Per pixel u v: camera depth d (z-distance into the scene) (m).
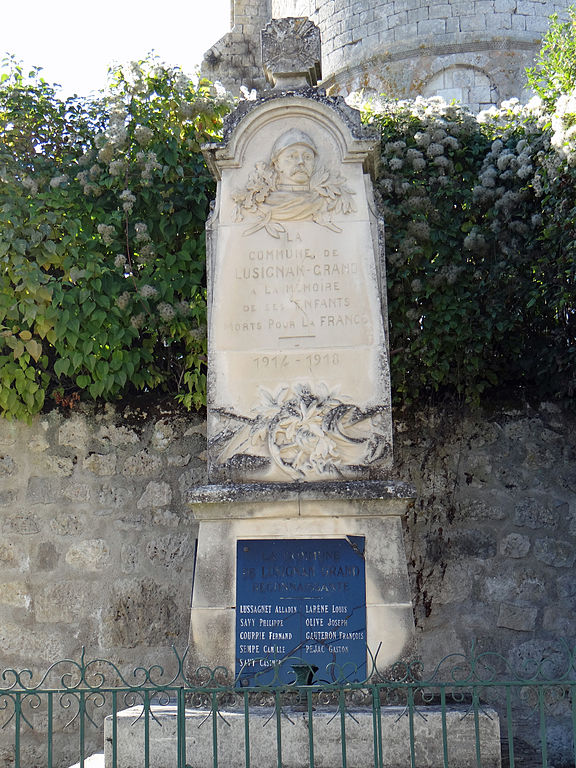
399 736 4.43
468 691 5.78
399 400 6.61
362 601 4.84
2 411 6.51
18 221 6.34
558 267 6.27
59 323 6.30
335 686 3.88
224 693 4.75
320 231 5.26
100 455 6.51
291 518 4.95
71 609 6.32
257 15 15.67
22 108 6.62
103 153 6.45
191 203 6.59
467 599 6.38
